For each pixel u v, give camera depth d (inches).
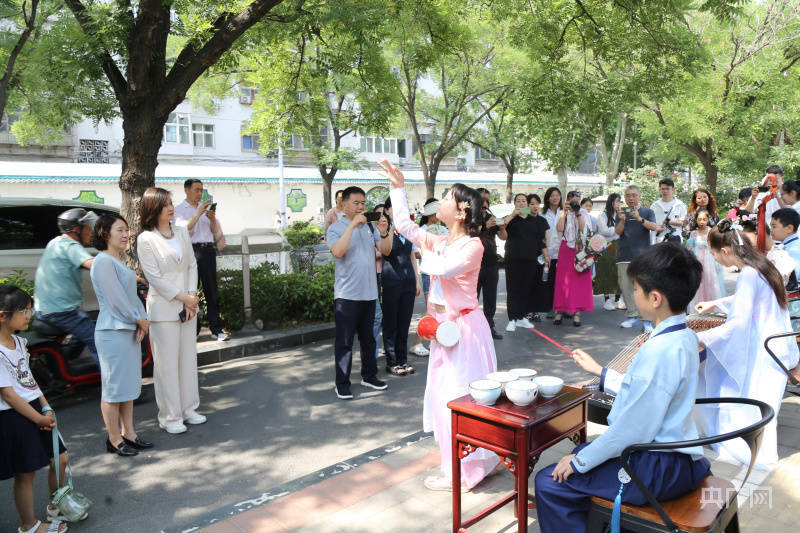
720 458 138.5
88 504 122.3
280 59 383.2
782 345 134.3
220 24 243.9
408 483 132.6
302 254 329.4
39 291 179.6
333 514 119.4
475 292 129.9
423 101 721.0
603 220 308.0
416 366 235.9
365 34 285.3
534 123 484.1
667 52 330.3
